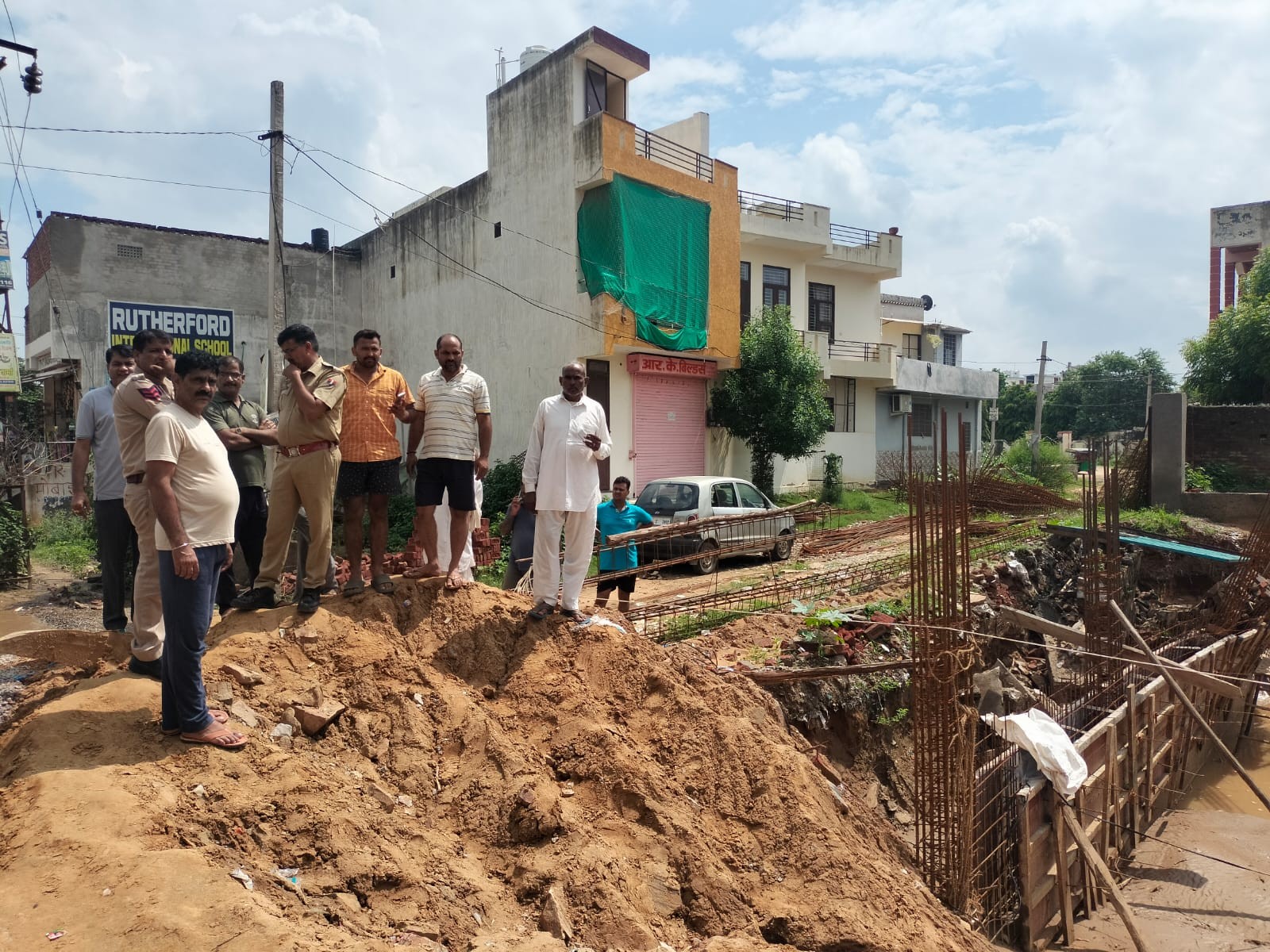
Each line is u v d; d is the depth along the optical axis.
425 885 3.78
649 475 19.81
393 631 5.62
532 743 5.09
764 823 5.00
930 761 6.70
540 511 5.95
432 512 6.13
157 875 3.11
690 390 20.94
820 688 8.37
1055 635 10.84
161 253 20.62
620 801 4.73
